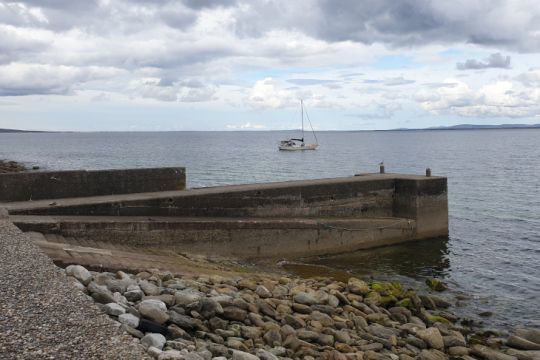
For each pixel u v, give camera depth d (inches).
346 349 394.0
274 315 420.2
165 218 697.0
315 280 593.3
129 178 824.9
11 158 3661.4
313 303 470.9
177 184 868.0
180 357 262.8
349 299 520.7
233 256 717.3
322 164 2785.4
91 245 571.8
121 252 535.8
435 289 673.6
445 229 963.3
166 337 323.9
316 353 369.4
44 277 330.3
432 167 2534.5
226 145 5693.9
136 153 4060.0
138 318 320.8
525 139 6958.7
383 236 882.8
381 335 445.7
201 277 481.7
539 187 1712.6
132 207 701.9
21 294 297.3
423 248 892.6
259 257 741.9
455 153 3713.1
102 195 796.0
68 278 337.1
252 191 804.6
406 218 932.6
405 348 434.3
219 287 458.9
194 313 369.7
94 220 620.4
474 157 3238.2
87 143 7032.5
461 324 550.9
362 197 925.8
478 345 465.1
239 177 2074.3
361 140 7588.6
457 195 1539.1
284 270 701.9
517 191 1620.3
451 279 730.8
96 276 381.7
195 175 2135.8
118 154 3976.4
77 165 2910.9
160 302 349.7
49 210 642.8
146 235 649.0
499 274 758.5
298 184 870.4
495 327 547.2
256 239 737.0
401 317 507.5
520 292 676.1
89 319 269.3
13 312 269.9
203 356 295.4
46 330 251.1
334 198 894.4
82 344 238.8
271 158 3304.6
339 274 706.8
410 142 6318.9
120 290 371.9
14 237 434.9
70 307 283.3
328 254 813.9
